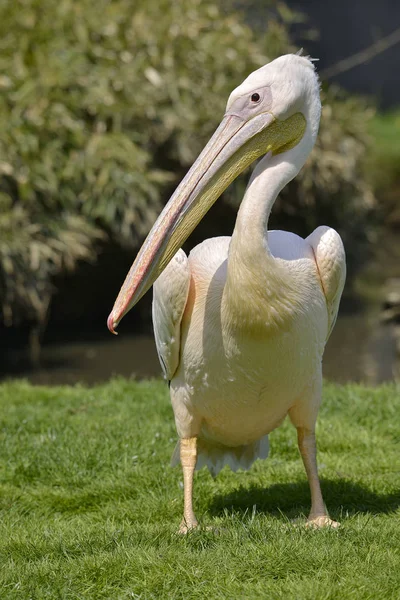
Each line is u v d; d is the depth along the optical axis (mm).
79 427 10977
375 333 20531
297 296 7098
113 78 19594
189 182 7148
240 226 6930
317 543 6984
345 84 44562
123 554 6930
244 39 21391
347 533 7207
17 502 8953
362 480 9094
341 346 19438
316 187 21781
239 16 22453
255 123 7215
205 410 7641
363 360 18172
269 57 22031
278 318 6977
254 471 9594
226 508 8516
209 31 21359
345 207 23203
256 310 6922
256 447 8414
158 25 20484
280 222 22969
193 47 20766
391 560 6652
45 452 10078
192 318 7406
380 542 7016
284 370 7223
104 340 20094
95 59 19781
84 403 12281
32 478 9648
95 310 21562
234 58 20969
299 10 42750
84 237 18641
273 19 23328
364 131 23438
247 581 6480
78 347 19484
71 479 9500
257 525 7434
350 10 44312
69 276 20516
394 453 9984
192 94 20312
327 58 43594
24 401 12688
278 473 9414
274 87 7191
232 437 7914
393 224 30875
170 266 7398
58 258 18141
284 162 7199
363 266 26172
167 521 8266
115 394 12742
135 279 6863
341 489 8797
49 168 18281
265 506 8586
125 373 17312
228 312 7035
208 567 6641
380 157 32469
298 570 6590
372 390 12508
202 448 8391
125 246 19766
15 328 20625
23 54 19078
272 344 7051
